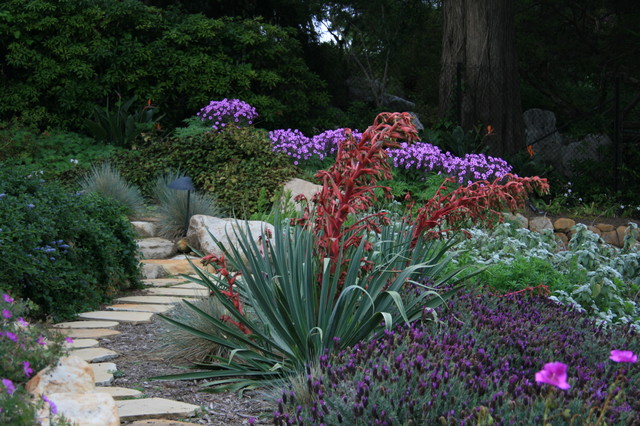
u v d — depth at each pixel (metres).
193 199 9.66
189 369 4.19
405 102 22.95
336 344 3.64
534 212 12.59
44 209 5.71
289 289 3.88
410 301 4.24
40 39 14.47
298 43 17.14
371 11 22.47
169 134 14.66
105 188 9.87
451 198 4.56
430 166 11.71
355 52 24.16
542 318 4.46
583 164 14.63
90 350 4.43
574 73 23.70
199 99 14.80
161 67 15.01
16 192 6.21
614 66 20.97
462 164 11.64
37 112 14.27
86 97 14.41
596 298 5.90
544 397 2.69
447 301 4.34
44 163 11.79
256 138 11.22
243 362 4.23
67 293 5.52
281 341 4.07
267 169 10.59
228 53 15.85
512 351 3.63
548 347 3.73
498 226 7.54
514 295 5.04
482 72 14.85
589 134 15.63
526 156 14.09
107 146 12.95
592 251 7.00
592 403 2.71
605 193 13.91
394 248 4.55
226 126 12.27
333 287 3.86
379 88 23.03
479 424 2.42
